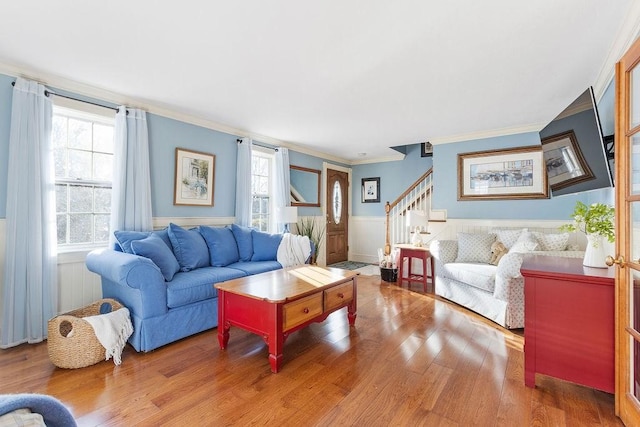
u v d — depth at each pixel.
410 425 1.49
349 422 1.51
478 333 2.63
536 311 1.79
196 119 3.74
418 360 2.15
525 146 4.05
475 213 4.39
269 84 2.75
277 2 1.66
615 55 2.10
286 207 4.50
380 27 1.89
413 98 3.08
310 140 4.93
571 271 1.76
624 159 1.50
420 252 4.14
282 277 2.66
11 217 2.37
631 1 1.64
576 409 1.61
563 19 1.80
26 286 2.43
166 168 3.46
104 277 2.66
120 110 2.97
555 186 2.93
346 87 2.81
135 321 2.29
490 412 1.59
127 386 1.82
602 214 1.87
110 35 1.99
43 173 2.51
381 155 6.18
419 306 3.40
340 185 6.46
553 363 1.75
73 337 2.01
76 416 1.54
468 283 3.23
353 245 6.71
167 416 1.55
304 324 2.21
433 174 4.75
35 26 1.89
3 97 2.39
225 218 4.11
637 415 1.38
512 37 1.99
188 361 2.14
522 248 3.18
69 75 2.58
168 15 1.78
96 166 2.99
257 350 2.33
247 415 1.56
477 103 3.21
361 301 3.60
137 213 3.08
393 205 5.58
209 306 2.70
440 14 1.76
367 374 1.96
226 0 1.65
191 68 2.45
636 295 1.46
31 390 1.77
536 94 2.96
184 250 3.04
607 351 1.62
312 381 1.88
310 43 2.08
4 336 2.32
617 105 1.53
